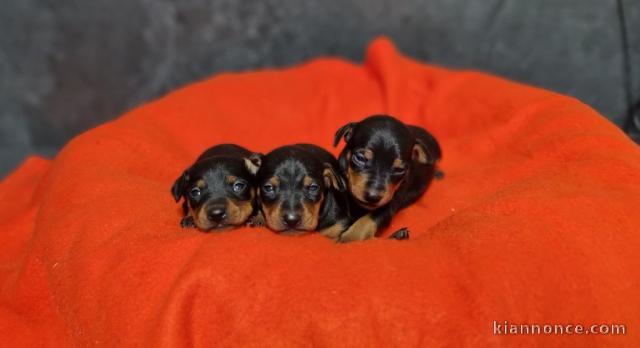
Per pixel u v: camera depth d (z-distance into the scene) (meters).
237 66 0.71
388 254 0.28
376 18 0.69
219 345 0.27
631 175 0.34
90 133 0.44
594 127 0.40
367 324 0.25
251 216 0.36
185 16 0.69
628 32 0.61
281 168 0.35
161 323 0.27
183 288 0.27
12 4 0.68
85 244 0.32
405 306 0.26
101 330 0.29
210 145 0.51
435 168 0.45
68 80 0.71
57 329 0.33
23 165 0.54
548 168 0.38
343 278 0.27
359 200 0.35
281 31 0.70
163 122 0.49
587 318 0.26
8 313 0.35
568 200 0.30
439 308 0.26
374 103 0.57
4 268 0.39
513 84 0.51
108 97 0.72
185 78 0.71
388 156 0.35
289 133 0.55
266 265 0.27
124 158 0.41
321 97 0.58
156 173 0.43
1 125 0.72
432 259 0.28
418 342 0.25
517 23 0.65
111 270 0.30
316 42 0.70
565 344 0.26
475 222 0.30
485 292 0.26
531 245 0.27
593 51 0.63
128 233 0.32
